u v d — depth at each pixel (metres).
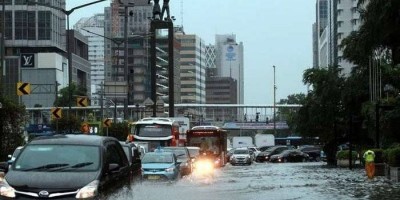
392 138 66.81
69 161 18.78
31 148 19.48
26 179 17.58
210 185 38.06
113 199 19.06
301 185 39.84
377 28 42.41
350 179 48.12
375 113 67.75
